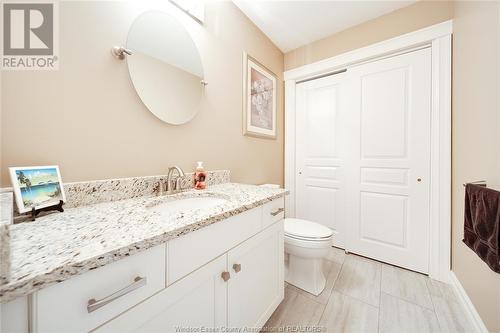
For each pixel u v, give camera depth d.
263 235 0.98
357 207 1.93
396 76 1.72
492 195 0.80
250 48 1.77
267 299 1.03
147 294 0.50
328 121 2.13
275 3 1.59
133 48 0.95
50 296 0.36
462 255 1.28
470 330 1.07
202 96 1.31
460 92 1.31
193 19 1.25
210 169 1.39
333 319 1.15
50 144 0.72
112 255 0.41
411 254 1.66
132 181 0.93
